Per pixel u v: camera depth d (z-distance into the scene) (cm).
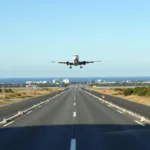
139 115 4694
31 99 10019
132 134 2911
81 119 4225
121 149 2209
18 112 5112
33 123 3831
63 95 12756
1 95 12244
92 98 10138
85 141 2539
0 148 2258
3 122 3881
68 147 2280
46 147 2288
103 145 2358
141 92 10494
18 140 2616
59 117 4494
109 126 3491
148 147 2284
